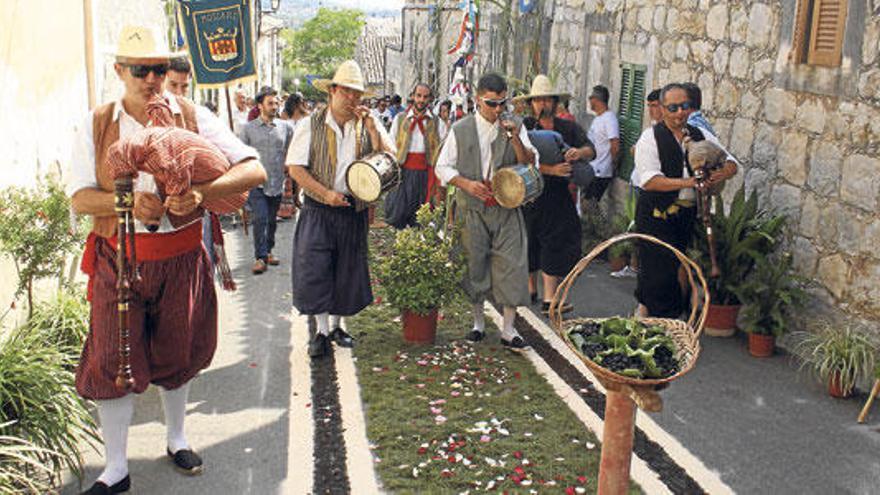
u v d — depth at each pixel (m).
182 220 4.08
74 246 5.72
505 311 6.44
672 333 3.37
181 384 4.40
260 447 4.79
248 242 10.77
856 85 5.98
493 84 6.14
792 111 6.73
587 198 10.19
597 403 5.41
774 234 6.65
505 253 6.29
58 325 5.59
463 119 6.34
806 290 6.50
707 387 5.77
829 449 4.87
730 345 6.65
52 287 6.23
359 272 6.24
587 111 11.48
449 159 6.31
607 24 10.70
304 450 4.73
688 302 6.91
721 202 6.77
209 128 4.17
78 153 3.99
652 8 9.35
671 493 4.26
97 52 7.68
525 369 5.99
